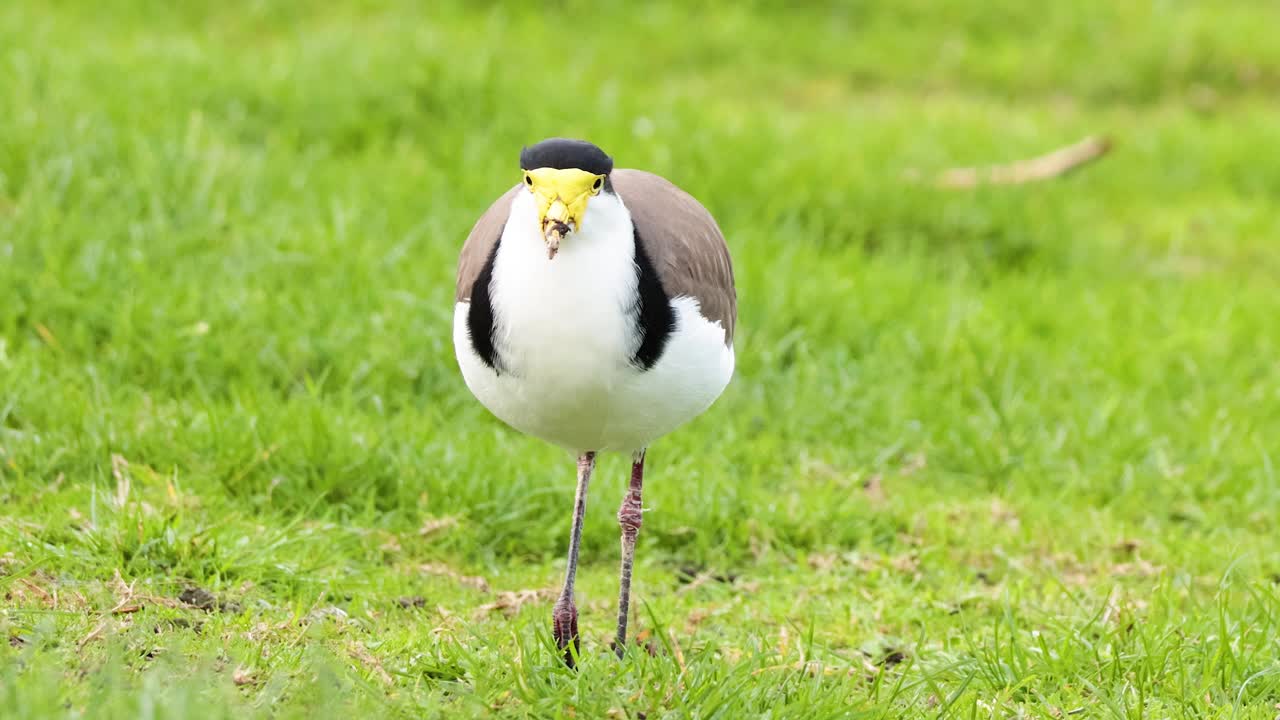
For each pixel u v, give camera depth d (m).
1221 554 10.25
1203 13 26.31
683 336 7.30
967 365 12.98
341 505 9.96
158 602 7.81
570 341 7.02
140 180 13.00
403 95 16.84
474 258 7.56
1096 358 13.62
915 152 18.75
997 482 11.60
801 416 11.98
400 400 11.36
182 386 11.09
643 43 23.03
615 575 9.83
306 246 12.77
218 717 6.29
